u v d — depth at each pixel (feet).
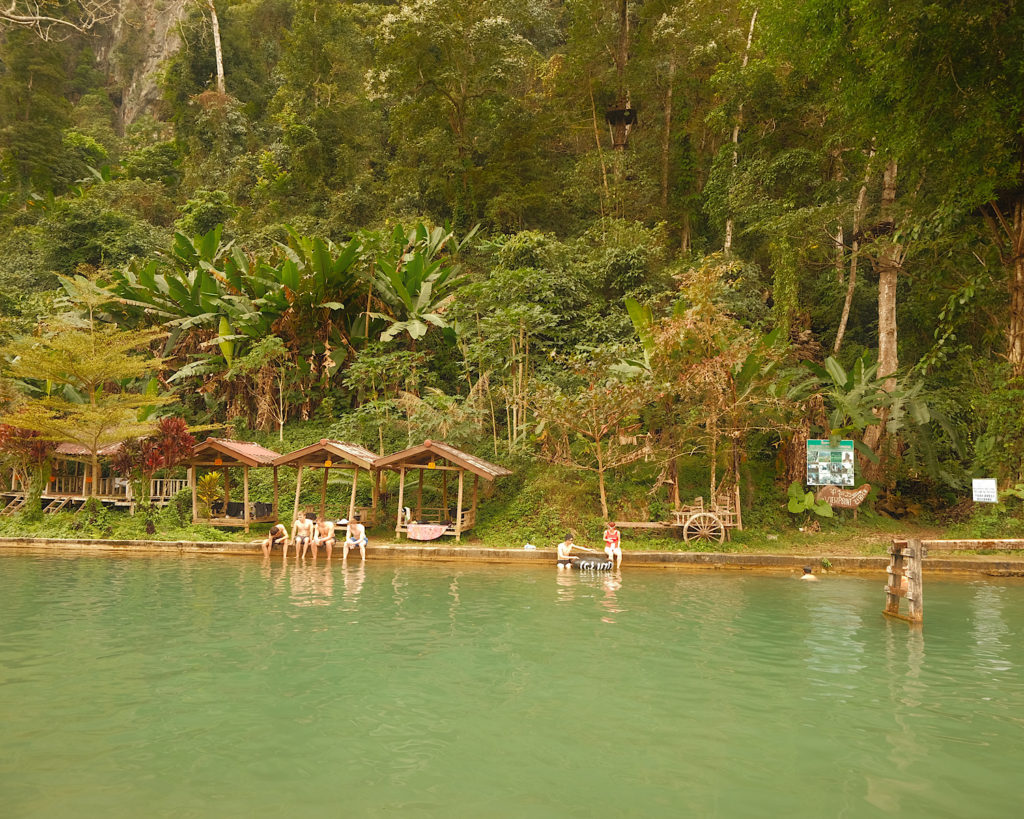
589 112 115.24
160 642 27.20
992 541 54.24
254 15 199.11
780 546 56.49
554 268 83.25
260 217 121.60
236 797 13.96
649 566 52.24
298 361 82.58
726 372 56.49
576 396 62.03
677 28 99.35
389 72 108.68
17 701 20.02
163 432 63.46
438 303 83.66
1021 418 59.67
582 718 19.16
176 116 173.99
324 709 19.60
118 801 13.71
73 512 67.00
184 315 89.40
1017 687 22.53
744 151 81.51
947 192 60.59
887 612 34.50
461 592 39.73
